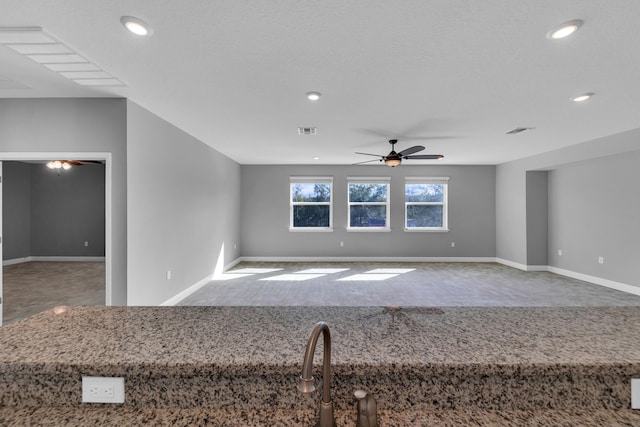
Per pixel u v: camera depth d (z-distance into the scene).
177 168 4.15
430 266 6.77
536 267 6.31
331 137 4.69
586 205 5.42
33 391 0.81
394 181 7.48
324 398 0.69
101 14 1.75
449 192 7.47
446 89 2.84
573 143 5.02
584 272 5.45
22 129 3.06
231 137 4.69
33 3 1.65
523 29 1.90
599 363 0.79
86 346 0.89
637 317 1.13
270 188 7.44
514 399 0.79
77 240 7.74
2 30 1.88
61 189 7.73
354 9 1.71
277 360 0.80
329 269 6.41
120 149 3.08
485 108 3.36
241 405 0.79
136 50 2.15
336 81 2.67
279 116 3.65
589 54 2.20
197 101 3.16
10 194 7.25
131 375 0.79
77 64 2.35
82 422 0.74
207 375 0.79
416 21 1.82
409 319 1.12
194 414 0.77
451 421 0.75
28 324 1.07
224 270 6.17
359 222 7.59
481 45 2.08
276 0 1.63
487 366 0.78
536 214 6.31
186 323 1.08
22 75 2.56
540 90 2.86
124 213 3.07
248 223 7.43
